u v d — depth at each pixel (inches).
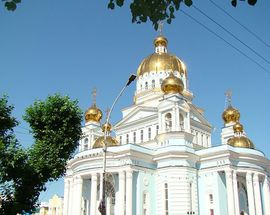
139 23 440.1
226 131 3080.7
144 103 2999.5
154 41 3390.7
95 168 2306.8
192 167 2338.8
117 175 2300.7
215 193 2278.5
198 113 2938.0
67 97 1257.4
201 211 2295.8
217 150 2341.3
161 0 425.1
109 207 2297.0
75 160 2423.7
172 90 2603.3
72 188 2509.8
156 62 3125.0
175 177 2249.0
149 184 2305.6
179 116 2519.7
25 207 1125.1
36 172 1147.3
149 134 2790.4
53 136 1209.4
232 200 2213.3
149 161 2367.1
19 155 1122.0
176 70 3105.3
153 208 2272.4
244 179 2471.7
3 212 1092.5
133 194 2219.5
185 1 413.4
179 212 2174.0
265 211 2365.9
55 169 1186.0
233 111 3122.5
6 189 1132.5
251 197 2293.3
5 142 1127.0
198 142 2839.6
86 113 3122.5
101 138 2504.9
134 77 1125.1
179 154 2300.7
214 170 2325.3
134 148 2308.1
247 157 2365.9
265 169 2450.8
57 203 4153.5
